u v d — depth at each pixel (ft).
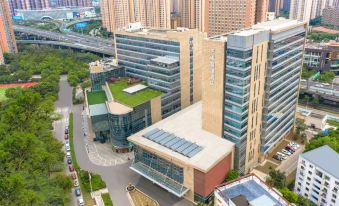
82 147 558.15
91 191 437.99
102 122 561.43
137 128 547.08
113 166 499.51
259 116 458.50
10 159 436.76
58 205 369.09
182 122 504.43
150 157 453.99
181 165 413.59
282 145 544.62
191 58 625.00
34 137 480.23
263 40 405.18
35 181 396.37
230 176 429.38
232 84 406.82
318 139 489.67
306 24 496.64
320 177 387.34
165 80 594.24
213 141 444.14
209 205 402.52
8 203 352.08
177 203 416.46
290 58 479.00
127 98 573.74
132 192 437.99
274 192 316.40
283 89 488.44
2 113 626.64
